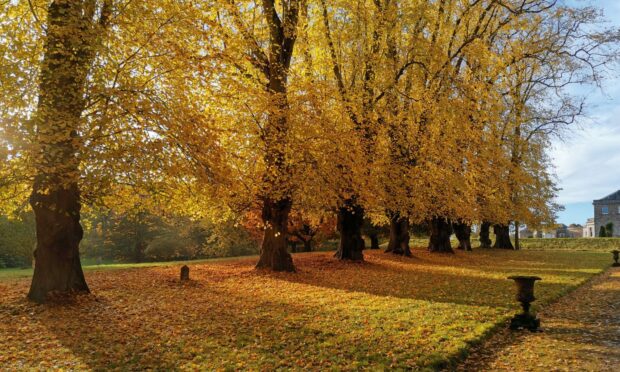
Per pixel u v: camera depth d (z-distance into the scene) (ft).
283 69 56.18
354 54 68.28
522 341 27.84
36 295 37.86
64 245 38.99
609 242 150.10
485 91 73.77
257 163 54.70
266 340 26.68
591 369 22.25
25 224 118.11
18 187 39.17
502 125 87.86
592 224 296.30
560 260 94.07
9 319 32.37
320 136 53.36
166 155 32.04
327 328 29.55
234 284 51.16
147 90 33.96
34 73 32.83
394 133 66.54
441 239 107.04
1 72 29.35
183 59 34.32
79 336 27.94
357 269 67.56
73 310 35.40
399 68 69.97
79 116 33.45
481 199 86.02
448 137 66.23
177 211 48.67
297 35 61.52
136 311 35.47
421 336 27.48
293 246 143.43
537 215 127.13
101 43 32.14
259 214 81.56
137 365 22.48
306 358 23.38
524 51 77.20
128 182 33.50
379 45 68.90
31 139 28.09
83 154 30.30
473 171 72.18
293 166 53.01
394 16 65.51
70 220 39.42
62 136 28.48
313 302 39.42
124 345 25.99
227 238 118.11
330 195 56.65
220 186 36.32
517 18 74.84
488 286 50.57
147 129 32.45
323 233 124.36
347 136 56.24
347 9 68.33
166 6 34.96
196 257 145.48
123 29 34.88
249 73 52.24
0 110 29.96
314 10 68.95
